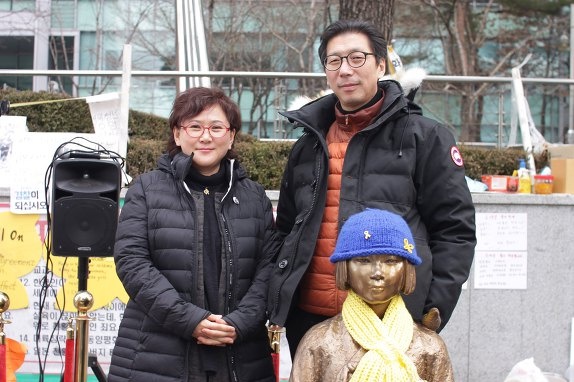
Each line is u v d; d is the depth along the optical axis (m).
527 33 19.50
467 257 3.10
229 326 3.19
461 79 7.04
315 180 3.25
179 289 3.25
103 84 13.41
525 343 5.30
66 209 3.59
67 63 18.72
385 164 3.16
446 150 3.15
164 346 3.22
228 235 3.36
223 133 3.43
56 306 5.18
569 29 18.91
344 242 2.80
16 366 4.88
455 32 18.86
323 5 18.36
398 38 19.19
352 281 2.77
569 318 5.32
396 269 2.73
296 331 3.37
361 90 3.18
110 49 19.28
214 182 3.46
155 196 3.35
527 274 5.30
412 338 2.80
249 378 3.32
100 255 3.63
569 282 5.32
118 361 3.29
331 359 2.77
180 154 3.50
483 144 8.16
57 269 5.18
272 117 9.21
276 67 18.20
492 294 5.29
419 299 3.03
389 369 2.64
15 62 20.28
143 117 7.41
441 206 3.14
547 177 5.73
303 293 3.27
